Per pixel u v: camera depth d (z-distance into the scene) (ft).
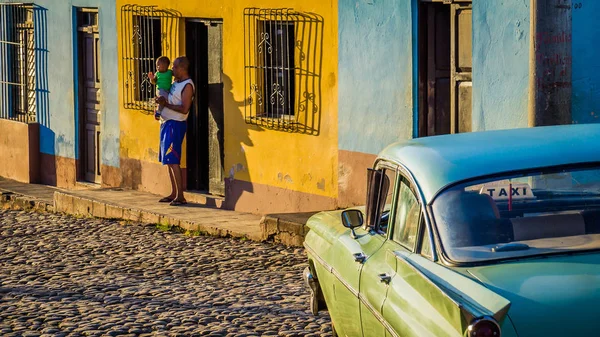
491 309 13.04
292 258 36.11
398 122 38.09
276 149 44.42
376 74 38.99
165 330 26.73
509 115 32.94
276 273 33.86
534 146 17.21
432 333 14.12
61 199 51.72
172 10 49.60
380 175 19.39
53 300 30.81
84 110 58.65
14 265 37.09
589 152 16.79
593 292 13.67
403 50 37.58
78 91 58.44
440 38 37.09
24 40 63.41
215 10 47.01
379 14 38.63
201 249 38.78
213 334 26.05
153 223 45.29
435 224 16.11
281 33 44.01
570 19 23.17
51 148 61.41
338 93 41.04
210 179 49.01
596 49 31.09
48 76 61.05
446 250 15.66
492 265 15.10
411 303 15.12
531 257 15.28
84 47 58.13
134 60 52.75
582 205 16.16
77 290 32.19
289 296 30.32
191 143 49.88
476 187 16.30
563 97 23.29
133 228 44.55
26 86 63.52
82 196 50.88
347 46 40.37
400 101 37.91
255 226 41.88
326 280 22.12
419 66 37.19
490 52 33.50
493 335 12.81
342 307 20.63
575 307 13.46
